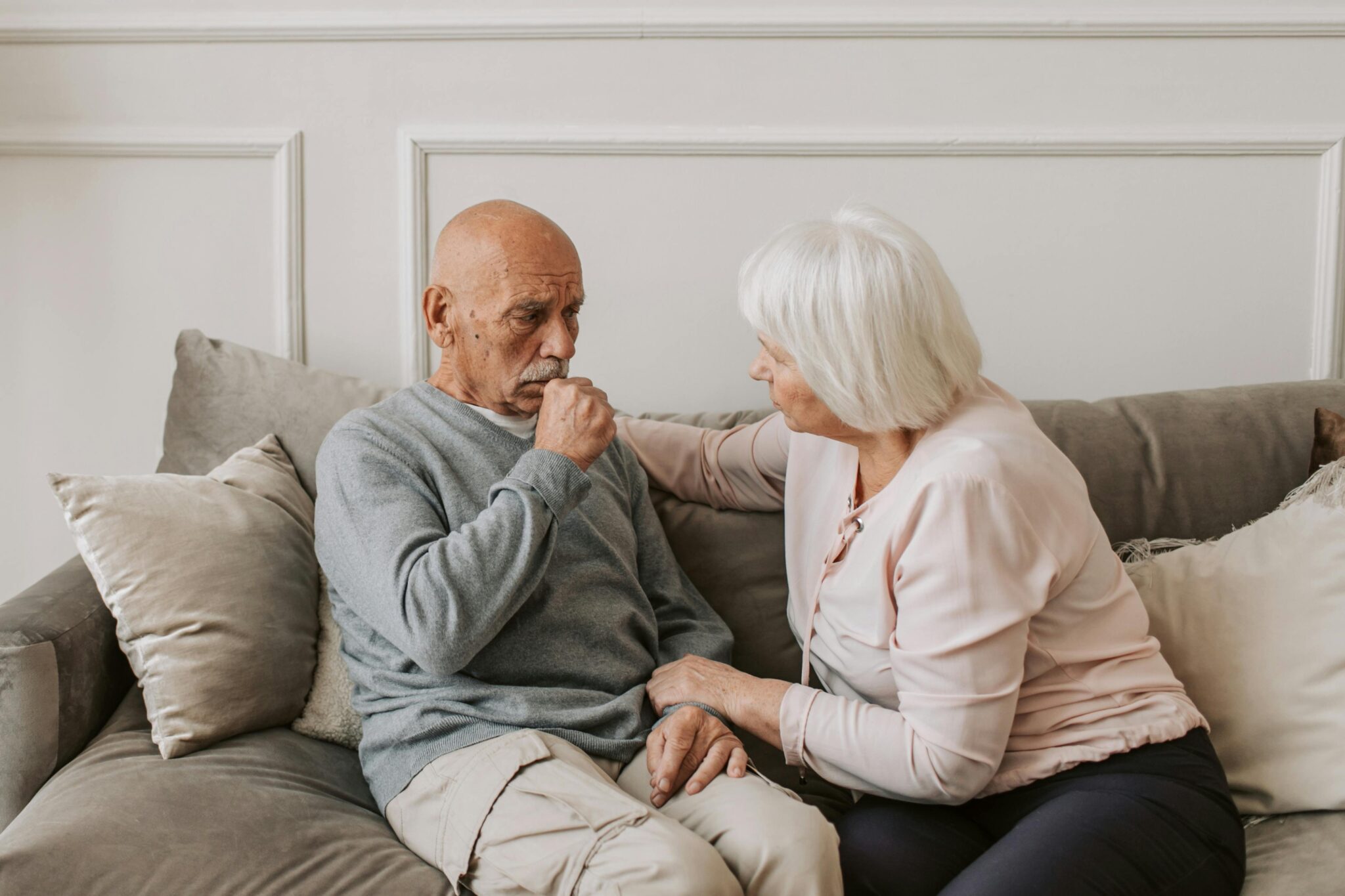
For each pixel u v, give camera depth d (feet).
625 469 4.99
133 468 6.45
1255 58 6.07
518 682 4.24
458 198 6.21
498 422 4.53
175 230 6.28
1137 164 6.15
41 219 6.30
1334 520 4.37
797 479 4.73
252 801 3.82
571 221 6.22
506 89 6.15
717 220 6.21
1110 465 5.16
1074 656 3.91
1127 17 6.00
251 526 4.58
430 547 3.97
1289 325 6.25
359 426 4.38
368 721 4.24
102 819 3.58
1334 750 4.05
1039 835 3.58
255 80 6.16
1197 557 4.70
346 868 3.66
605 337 6.31
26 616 4.18
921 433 4.13
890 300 3.80
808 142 6.08
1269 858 3.88
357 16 6.07
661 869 3.36
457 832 3.71
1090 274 6.23
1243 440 5.21
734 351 6.29
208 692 4.15
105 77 6.19
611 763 4.17
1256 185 6.16
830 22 6.01
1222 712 4.33
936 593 3.71
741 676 4.27
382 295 6.28
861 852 3.90
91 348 6.38
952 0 6.03
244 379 5.36
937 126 6.13
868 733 3.87
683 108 6.14
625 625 4.50
